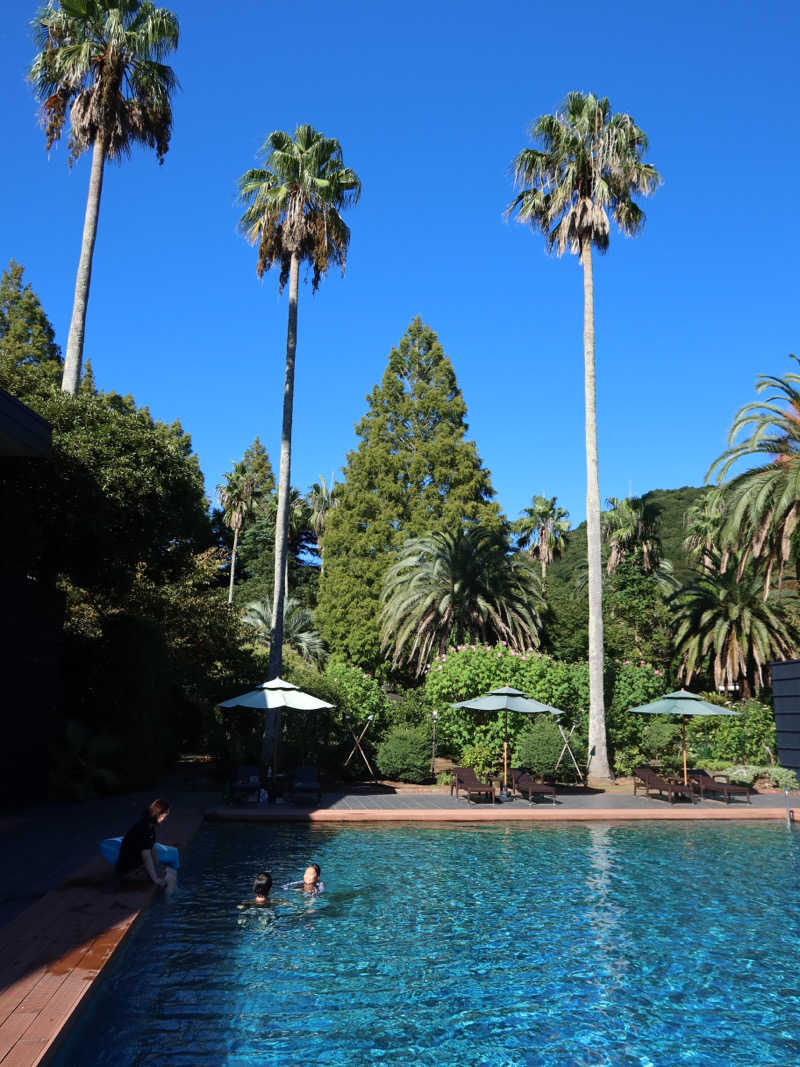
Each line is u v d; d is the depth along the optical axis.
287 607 53.12
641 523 49.41
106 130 21.50
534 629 32.34
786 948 8.16
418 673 33.28
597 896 10.37
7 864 10.34
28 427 13.07
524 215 27.70
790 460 26.67
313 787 17.58
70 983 5.87
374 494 45.31
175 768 24.45
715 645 32.59
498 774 22.31
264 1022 6.05
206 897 9.82
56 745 17.28
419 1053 5.63
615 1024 6.23
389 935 8.48
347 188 24.88
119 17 21.56
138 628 19.38
